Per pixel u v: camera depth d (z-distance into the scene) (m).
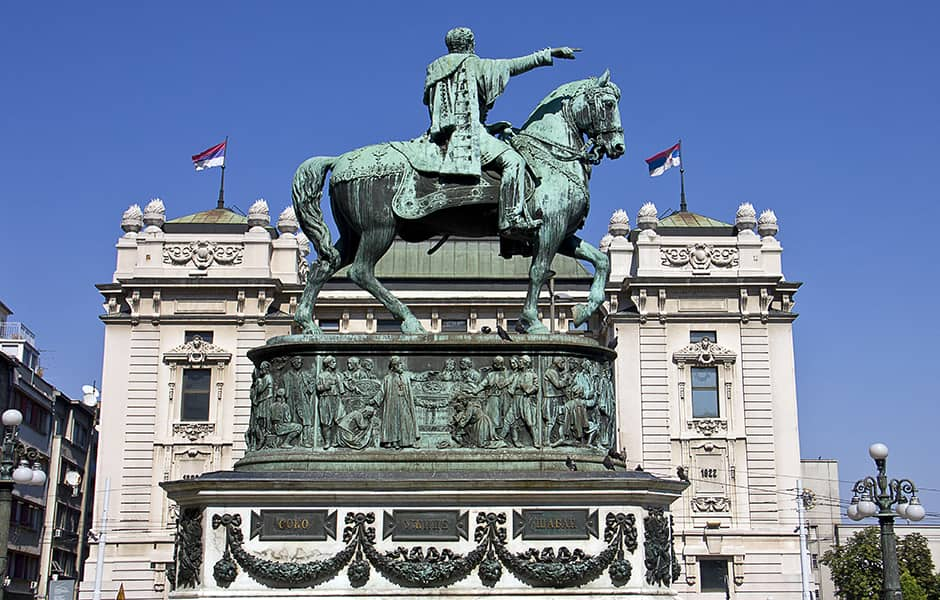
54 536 47.19
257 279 40.00
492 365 10.04
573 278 41.47
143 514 38.53
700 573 38.25
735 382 39.84
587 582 9.30
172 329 40.09
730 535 38.34
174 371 39.69
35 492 45.47
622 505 9.47
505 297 40.75
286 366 10.10
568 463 9.73
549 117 11.00
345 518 9.32
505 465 9.75
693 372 40.16
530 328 10.51
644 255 40.72
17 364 42.34
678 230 41.34
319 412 9.93
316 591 9.16
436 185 10.64
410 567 9.18
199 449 39.03
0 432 41.03
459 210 10.76
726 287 40.34
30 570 45.06
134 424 39.28
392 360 10.00
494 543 9.29
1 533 15.51
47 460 47.25
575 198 10.70
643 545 9.51
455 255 42.97
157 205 41.41
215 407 39.41
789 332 40.47
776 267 40.84
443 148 10.76
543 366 10.05
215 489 9.28
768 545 38.44
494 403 9.92
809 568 38.94
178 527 9.78
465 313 41.03
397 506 9.35
